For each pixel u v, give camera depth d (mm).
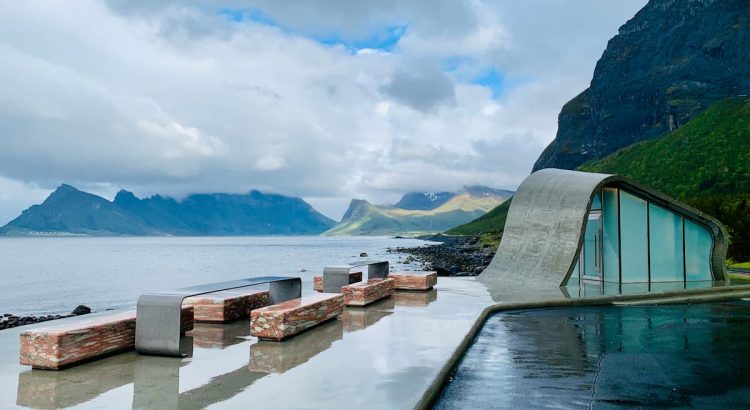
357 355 7578
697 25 194625
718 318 11891
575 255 17484
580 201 18141
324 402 5449
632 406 5883
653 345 8992
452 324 10188
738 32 173750
